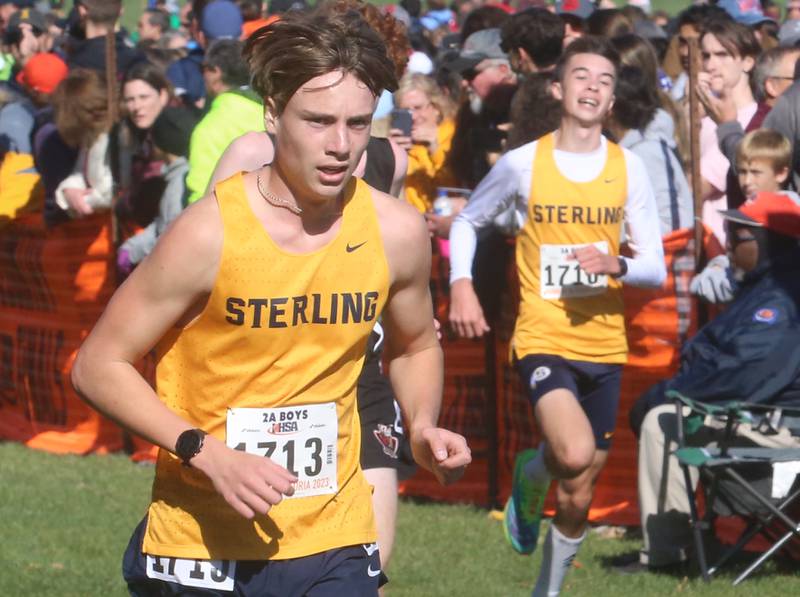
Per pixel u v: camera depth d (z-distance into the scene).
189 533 10.58
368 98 10.00
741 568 20.11
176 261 10.08
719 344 19.53
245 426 10.47
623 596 18.78
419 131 25.05
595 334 19.00
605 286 19.00
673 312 22.25
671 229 22.06
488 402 24.45
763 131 20.45
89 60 32.47
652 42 31.19
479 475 25.05
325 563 10.73
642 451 20.20
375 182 14.77
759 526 19.34
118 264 26.83
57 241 29.22
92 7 33.12
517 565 20.72
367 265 10.53
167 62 33.00
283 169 10.14
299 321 10.34
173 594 10.70
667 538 20.06
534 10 23.91
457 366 24.88
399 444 14.66
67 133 27.95
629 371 22.67
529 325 19.09
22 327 30.92
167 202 25.42
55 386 30.14
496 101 24.48
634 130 22.19
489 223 19.80
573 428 17.62
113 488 25.67
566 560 18.03
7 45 39.62
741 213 19.48
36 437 30.41
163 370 10.65
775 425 19.19
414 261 10.85
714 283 20.73
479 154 24.58
